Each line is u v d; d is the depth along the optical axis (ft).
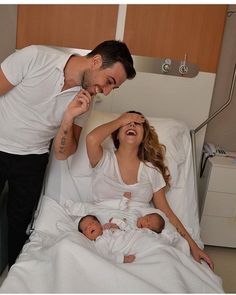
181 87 7.64
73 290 3.64
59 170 6.03
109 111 7.73
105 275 3.84
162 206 5.79
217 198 7.52
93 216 5.11
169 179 6.09
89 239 4.84
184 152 6.54
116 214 5.27
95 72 4.57
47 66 4.63
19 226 5.87
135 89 7.61
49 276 3.97
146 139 5.91
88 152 5.56
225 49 8.00
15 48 7.48
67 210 5.53
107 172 5.71
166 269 4.05
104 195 5.70
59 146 5.16
